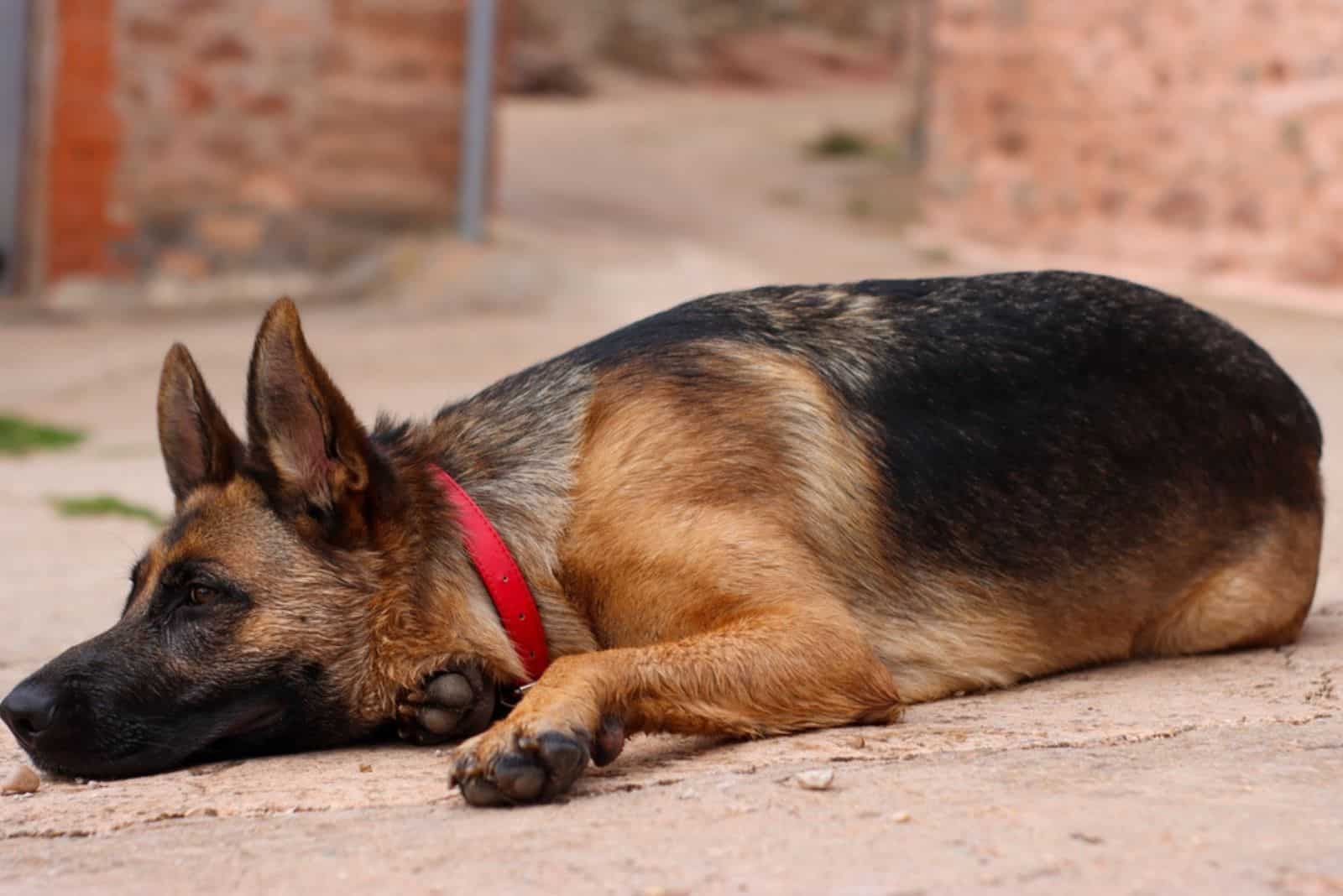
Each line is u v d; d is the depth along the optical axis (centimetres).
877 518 216
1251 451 230
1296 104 647
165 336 623
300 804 192
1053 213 774
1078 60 753
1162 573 227
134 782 202
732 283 709
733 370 216
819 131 1311
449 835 182
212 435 208
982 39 812
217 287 691
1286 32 650
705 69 1675
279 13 686
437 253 707
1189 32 693
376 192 714
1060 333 225
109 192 674
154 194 680
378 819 187
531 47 1576
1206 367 230
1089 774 188
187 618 205
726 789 187
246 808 192
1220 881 167
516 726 189
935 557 217
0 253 670
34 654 251
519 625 210
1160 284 697
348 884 174
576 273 707
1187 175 700
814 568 210
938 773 189
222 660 205
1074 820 177
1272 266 662
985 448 220
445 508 210
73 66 661
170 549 207
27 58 661
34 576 297
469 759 188
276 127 693
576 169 1080
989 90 809
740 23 1723
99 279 677
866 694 204
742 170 1120
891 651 215
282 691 206
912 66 1187
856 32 1767
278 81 690
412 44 709
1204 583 230
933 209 857
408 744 211
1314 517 235
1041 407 222
